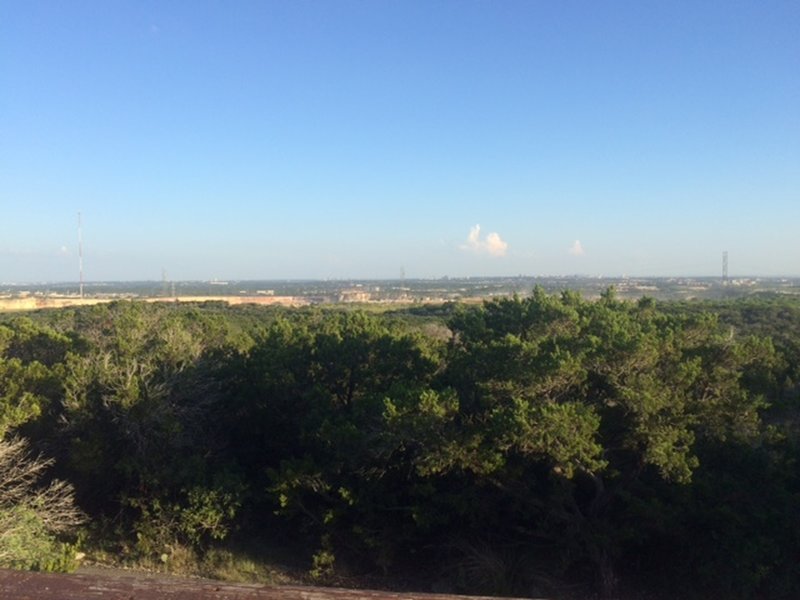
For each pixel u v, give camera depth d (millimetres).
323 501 18984
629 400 14922
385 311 66875
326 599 2500
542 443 14680
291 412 21797
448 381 18672
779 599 14523
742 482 15398
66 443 20094
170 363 21812
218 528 18719
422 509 17031
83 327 34281
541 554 17250
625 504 16641
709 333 17469
